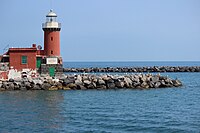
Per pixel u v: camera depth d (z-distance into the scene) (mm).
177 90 92875
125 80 92625
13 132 45906
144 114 57875
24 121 52219
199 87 104000
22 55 92438
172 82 100312
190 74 170375
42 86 88125
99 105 67062
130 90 89750
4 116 55750
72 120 52938
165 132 46312
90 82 90688
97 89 89938
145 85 93688
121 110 61688
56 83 89250
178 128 48094
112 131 46500
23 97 76188
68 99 74250
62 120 53000
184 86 103812
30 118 54375
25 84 88062
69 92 84750
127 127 48625
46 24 98688
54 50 98625
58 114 57750
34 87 87938
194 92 89938
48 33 98750
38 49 99812
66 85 89562
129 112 59688
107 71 178625
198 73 178500
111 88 91125
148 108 64062
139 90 89938
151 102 71625
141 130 47156
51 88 88312
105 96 79125
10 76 91250
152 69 184500
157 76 97375
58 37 99438
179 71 188625
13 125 49594
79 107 64688
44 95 79438
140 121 52312
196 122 51625
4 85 87250
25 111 60281
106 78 92250
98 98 76062
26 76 92500
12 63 92062
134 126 49188
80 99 74500
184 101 73875
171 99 76375
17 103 68562
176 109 63156
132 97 78188
